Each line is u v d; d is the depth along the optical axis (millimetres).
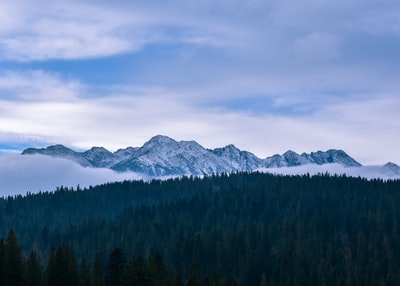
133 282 121375
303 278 175500
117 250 128375
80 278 127688
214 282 137500
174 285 131125
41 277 125438
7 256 119000
